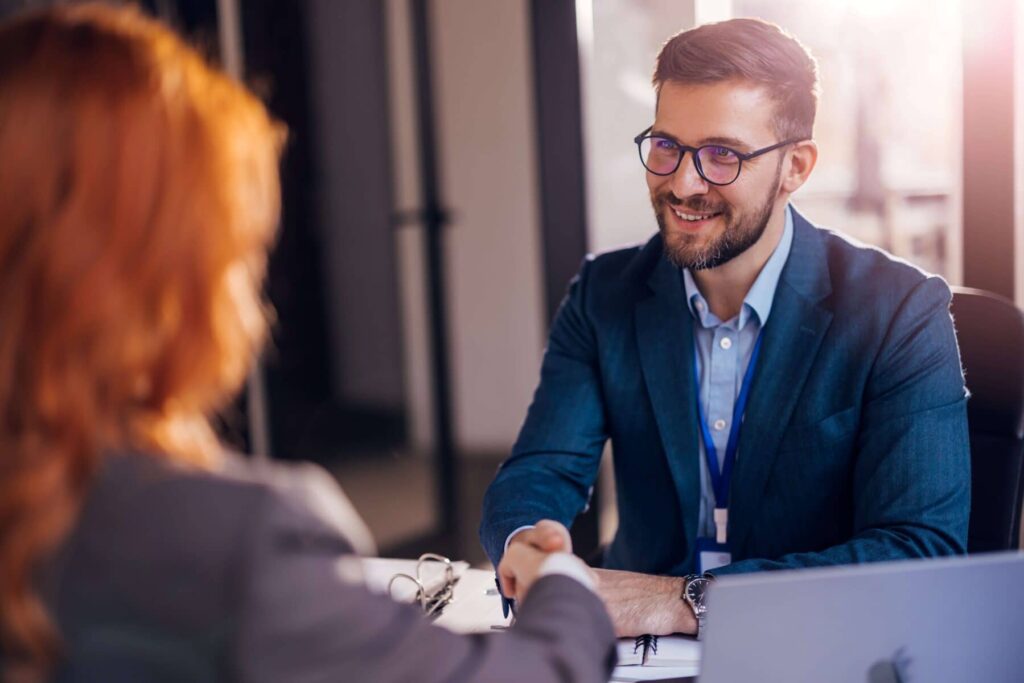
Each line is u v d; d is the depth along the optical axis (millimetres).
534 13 3301
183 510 708
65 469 704
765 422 1613
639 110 3322
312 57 4082
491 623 1423
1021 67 2537
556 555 974
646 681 1257
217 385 794
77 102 721
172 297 748
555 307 3461
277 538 711
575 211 3379
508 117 4312
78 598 693
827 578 936
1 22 787
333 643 720
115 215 721
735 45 1533
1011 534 1696
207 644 692
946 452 1538
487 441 4594
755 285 1629
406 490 4109
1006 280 2627
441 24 4359
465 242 4480
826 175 4945
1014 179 2578
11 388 710
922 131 4746
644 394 1725
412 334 4457
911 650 958
